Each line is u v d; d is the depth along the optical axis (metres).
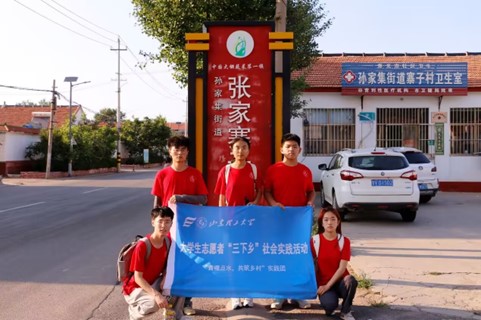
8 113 55.88
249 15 11.83
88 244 9.41
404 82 18.70
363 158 11.66
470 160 19.03
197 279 5.04
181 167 5.42
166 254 4.86
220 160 7.54
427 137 19.20
